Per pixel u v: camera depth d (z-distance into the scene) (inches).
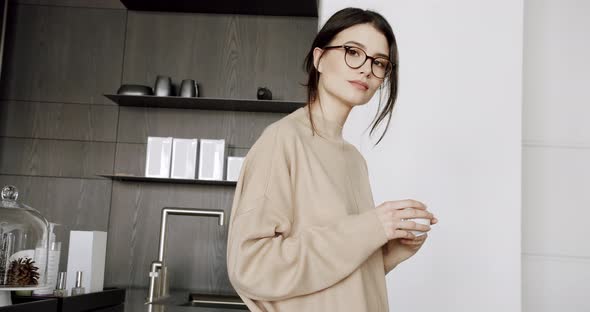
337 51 35.9
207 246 114.3
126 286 113.7
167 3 115.3
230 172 107.6
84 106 117.9
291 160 33.4
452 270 86.4
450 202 87.4
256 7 114.7
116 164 116.6
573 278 102.1
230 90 117.0
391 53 37.0
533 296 102.2
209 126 116.8
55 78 118.4
